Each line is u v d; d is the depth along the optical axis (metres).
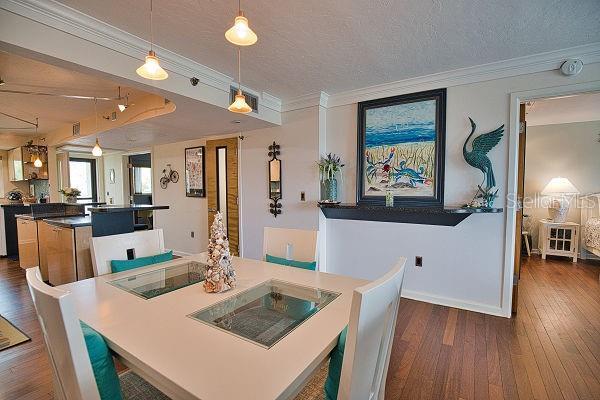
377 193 3.24
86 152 6.82
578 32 2.06
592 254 4.61
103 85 3.01
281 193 3.81
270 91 3.32
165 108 3.07
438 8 1.77
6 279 3.76
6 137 5.65
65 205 4.30
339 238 3.55
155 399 1.09
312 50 2.30
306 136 3.56
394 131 3.11
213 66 2.58
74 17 1.75
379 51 2.34
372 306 0.79
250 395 0.71
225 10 1.75
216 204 4.61
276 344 0.94
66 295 0.75
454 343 2.24
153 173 5.68
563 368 1.93
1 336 2.32
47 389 1.72
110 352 0.97
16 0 1.54
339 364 0.98
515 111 2.57
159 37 2.06
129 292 1.39
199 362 0.84
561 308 2.87
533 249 5.07
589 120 4.63
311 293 1.40
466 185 2.81
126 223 3.46
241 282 1.54
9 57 2.32
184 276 1.66
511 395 1.69
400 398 1.67
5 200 5.80
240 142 4.20
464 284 2.86
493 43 2.23
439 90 2.87
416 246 3.09
